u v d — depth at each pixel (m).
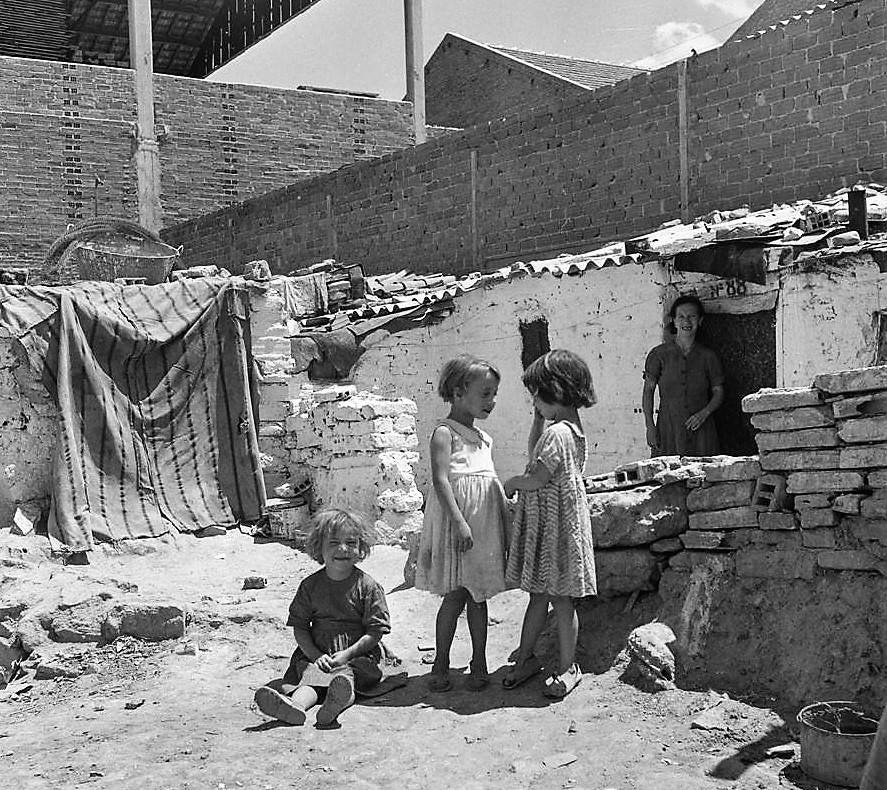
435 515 5.64
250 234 20.75
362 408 9.98
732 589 5.55
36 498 10.08
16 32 27.28
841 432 5.16
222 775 4.61
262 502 10.90
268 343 11.38
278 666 6.48
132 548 9.94
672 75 12.80
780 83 11.63
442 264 16.47
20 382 10.08
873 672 4.78
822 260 8.09
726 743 4.66
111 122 21.83
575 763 4.55
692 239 9.10
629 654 5.58
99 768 4.80
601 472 10.23
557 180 14.44
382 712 5.36
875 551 5.06
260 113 23.34
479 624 5.69
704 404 8.77
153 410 10.59
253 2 28.27
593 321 10.30
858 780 4.12
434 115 29.06
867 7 10.76
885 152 10.65
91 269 14.28
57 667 6.85
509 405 11.38
